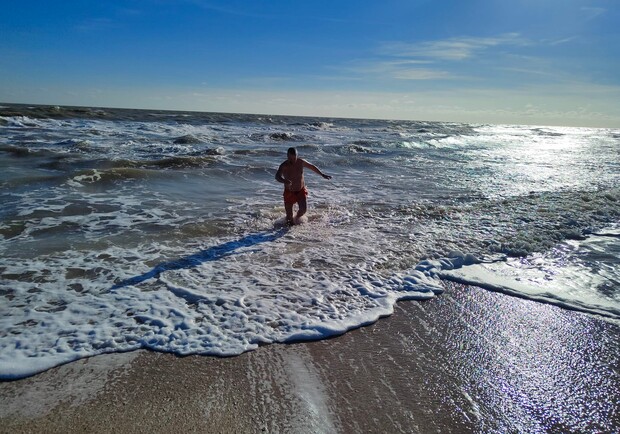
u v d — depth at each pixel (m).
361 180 12.12
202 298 4.26
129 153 14.46
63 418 2.55
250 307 4.10
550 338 3.76
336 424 2.61
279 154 16.00
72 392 2.81
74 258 5.24
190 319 3.83
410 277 4.98
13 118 22.61
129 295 4.27
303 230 6.83
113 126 24.03
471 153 22.23
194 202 8.47
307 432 2.53
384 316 4.07
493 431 2.61
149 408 2.68
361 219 7.65
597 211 8.52
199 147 16.83
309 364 3.25
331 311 4.09
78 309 3.94
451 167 15.83
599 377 3.20
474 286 4.88
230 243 6.05
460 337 3.75
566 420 2.72
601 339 3.76
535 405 2.86
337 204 8.83
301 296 4.39
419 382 3.07
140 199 8.45
